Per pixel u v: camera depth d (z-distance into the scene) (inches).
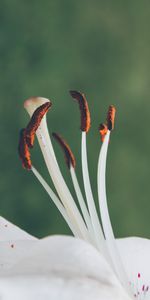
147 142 51.9
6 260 14.8
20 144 17.9
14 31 53.2
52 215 49.6
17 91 52.2
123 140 51.8
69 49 53.3
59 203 18.0
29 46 53.1
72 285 12.9
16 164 50.3
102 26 54.1
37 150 49.6
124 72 53.4
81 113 18.2
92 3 53.9
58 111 51.9
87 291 12.9
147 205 51.0
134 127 52.4
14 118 51.4
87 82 53.1
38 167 49.7
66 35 53.4
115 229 50.6
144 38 54.1
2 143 50.6
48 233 49.6
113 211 50.8
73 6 53.7
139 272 19.6
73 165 18.3
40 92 52.5
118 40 53.7
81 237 17.5
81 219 17.5
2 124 51.1
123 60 53.4
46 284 12.7
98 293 13.0
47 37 53.3
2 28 53.2
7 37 53.1
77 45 53.4
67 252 13.3
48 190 18.0
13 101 51.8
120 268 16.9
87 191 17.8
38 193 49.8
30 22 53.3
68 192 17.6
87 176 18.0
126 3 54.1
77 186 18.1
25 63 52.8
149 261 19.9
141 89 53.3
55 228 49.6
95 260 13.4
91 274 13.2
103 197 17.7
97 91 53.0
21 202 49.9
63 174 49.1
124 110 52.7
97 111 52.6
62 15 53.6
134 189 51.1
